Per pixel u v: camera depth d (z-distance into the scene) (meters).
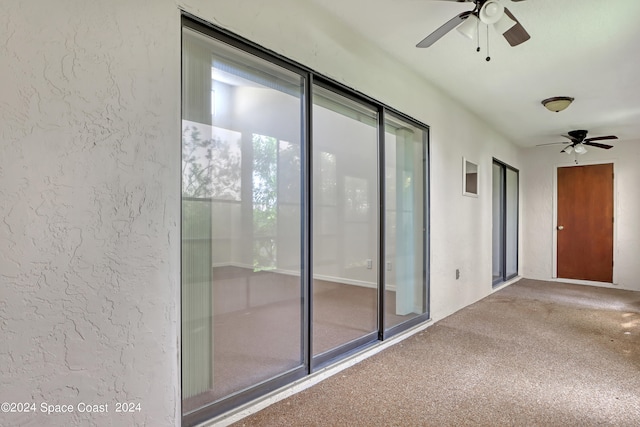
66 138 1.29
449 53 2.88
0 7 1.16
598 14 2.28
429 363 2.65
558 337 3.23
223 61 1.91
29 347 1.22
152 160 1.53
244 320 2.05
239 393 1.97
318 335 2.61
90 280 1.35
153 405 1.53
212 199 1.89
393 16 2.37
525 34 2.04
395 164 3.24
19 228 1.20
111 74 1.40
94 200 1.36
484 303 4.53
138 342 1.49
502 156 5.52
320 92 2.47
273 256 2.19
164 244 1.57
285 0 2.11
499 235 5.75
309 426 1.84
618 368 2.57
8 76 1.17
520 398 2.14
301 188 2.32
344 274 2.80
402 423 1.88
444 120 3.82
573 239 6.02
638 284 5.43
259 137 2.09
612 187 5.68
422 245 3.61
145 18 1.51
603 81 3.37
